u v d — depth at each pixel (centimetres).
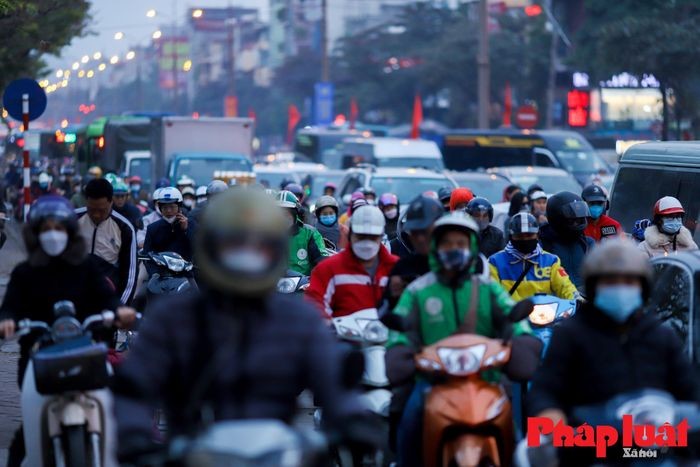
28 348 1702
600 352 1284
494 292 1611
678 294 1812
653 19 9531
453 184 5647
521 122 12244
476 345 1506
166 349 1022
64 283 1667
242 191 1008
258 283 995
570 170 8862
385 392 1752
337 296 1895
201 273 1043
